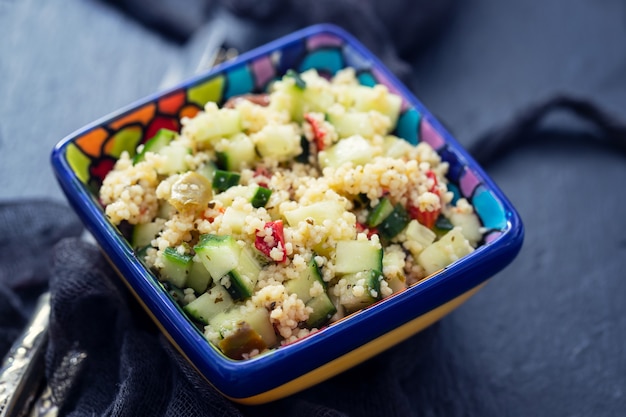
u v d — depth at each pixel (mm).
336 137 500
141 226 477
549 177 646
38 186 623
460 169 500
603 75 715
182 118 522
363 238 464
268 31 668
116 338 507
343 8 656
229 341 436
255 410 481
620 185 641
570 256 599
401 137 524
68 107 660
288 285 454
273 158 493
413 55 723
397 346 515
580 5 760
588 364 545
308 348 430
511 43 733
